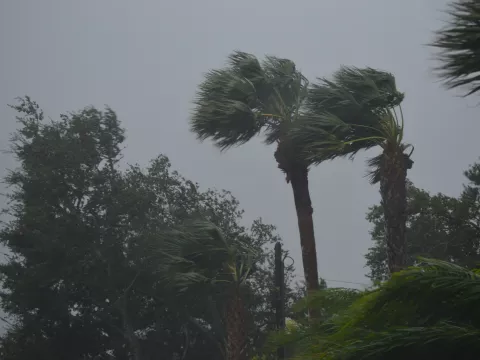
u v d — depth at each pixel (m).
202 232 25.30
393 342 6.58
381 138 17.73
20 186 50.38
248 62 21.94
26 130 50.62
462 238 39.16
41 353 48.44
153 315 49.47
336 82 18.67
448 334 6.46
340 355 6.85
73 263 47.53
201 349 50.84
